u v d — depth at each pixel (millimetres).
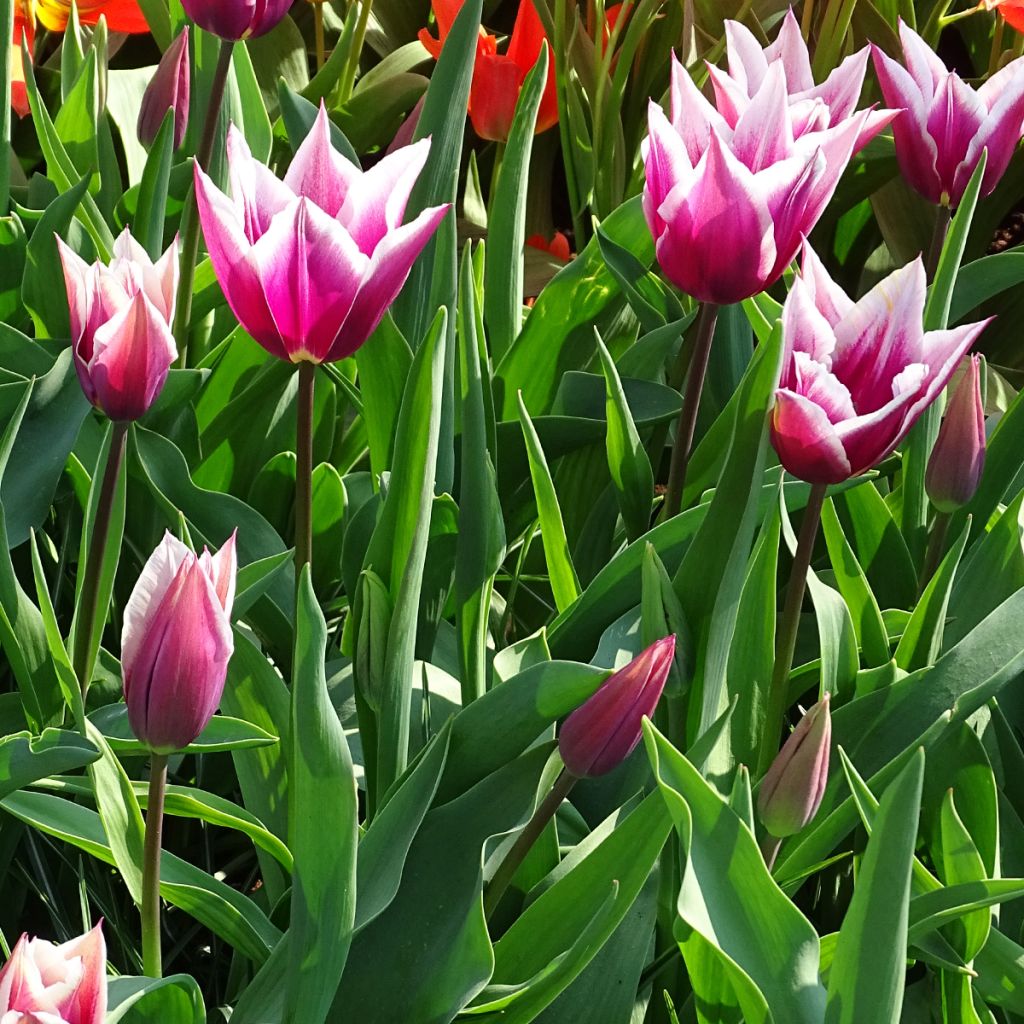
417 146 438
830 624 534
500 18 1386
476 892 429
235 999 518
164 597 381
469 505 498
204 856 587
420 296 641
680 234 458
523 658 531
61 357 551
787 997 396
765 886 399
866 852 367
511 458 632
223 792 606
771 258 458
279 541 582
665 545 520
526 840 435
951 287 598
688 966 434
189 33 657
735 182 441
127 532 612
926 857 559
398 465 463
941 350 429
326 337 427
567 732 419
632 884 425
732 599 469
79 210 652
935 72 609
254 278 416
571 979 411
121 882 582
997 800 531
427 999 417
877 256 1201
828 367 443
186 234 623
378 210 440
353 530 546
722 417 603
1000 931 520
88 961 334
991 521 657
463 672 518
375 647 473
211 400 667
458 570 506
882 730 523
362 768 550
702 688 479
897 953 365
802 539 460
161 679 386
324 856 396
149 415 603
